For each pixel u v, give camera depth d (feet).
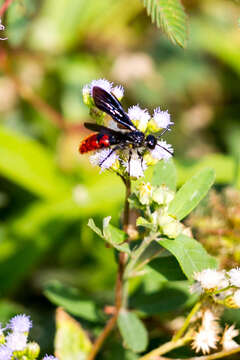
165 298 1.28
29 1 1.40
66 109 1.80
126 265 1.20
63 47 1.92
